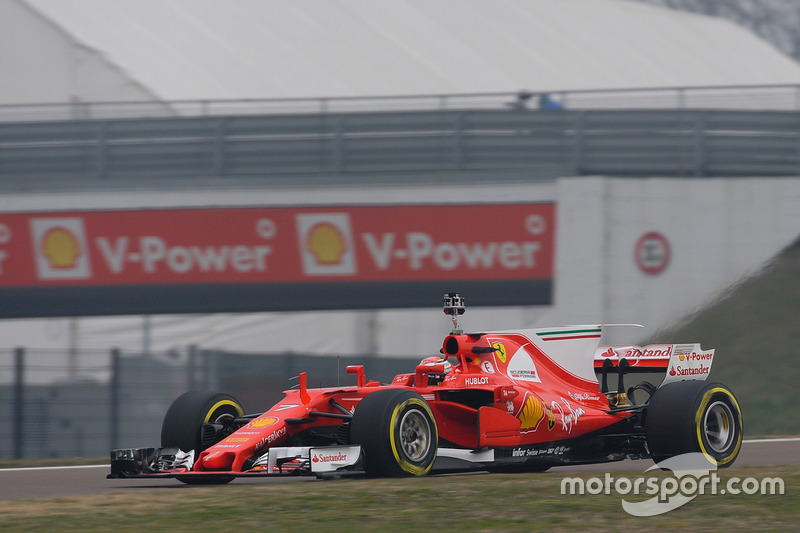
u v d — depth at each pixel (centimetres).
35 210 8625
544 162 8681
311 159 8750
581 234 8319
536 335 2875
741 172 8650
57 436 6259
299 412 2533
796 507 1914
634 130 8675
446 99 8950
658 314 8288
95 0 10844
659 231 8394
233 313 8638
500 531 1705
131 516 1909
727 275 8394
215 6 11800
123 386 6425
